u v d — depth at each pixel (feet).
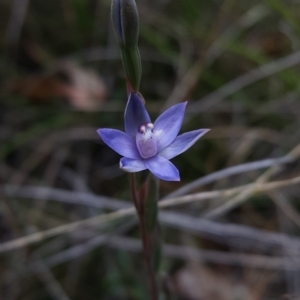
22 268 0.86
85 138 0.98
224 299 0.86
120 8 0.54
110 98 1.04
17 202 0.92
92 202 0.89
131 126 0.56
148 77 1.07
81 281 0.87
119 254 0.87
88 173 0.99
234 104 1.02
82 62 1.08
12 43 1.08
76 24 1.10
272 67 0.96
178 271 0.88
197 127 1.01
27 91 1.02
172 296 0.72
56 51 1.11
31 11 1.12
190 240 0.90
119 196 0.94
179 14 1.14
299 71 1.04
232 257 0.87
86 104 1.01
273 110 0.99
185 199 0.75
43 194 0.91
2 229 0.91
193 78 0.97
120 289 0.85
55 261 0.86
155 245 0.65
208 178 0.79
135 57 0.56
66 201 0.90
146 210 0.61
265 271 0.87
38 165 0.99
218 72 1.08
